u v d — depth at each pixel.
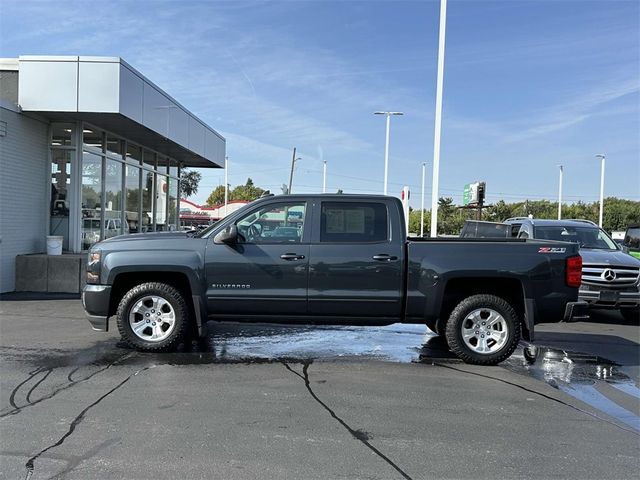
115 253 6.64
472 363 6.64
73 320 8.81
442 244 6.58
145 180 17.12
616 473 3.74
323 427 4.48
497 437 4.36
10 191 11.41
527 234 12.10
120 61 11.51
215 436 4.23
